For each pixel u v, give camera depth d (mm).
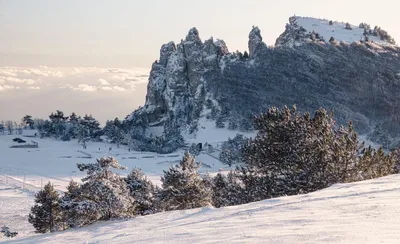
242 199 47469
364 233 13188
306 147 44125
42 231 52438
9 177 154625
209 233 16984
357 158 42875
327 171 41844
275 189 44312
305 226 15797
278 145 45156
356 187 26609
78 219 41906
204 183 55125
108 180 44094
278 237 14000
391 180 28172
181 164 53531
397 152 52531
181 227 20656
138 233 22312
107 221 40688
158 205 51531
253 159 46594
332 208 19484
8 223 81562
